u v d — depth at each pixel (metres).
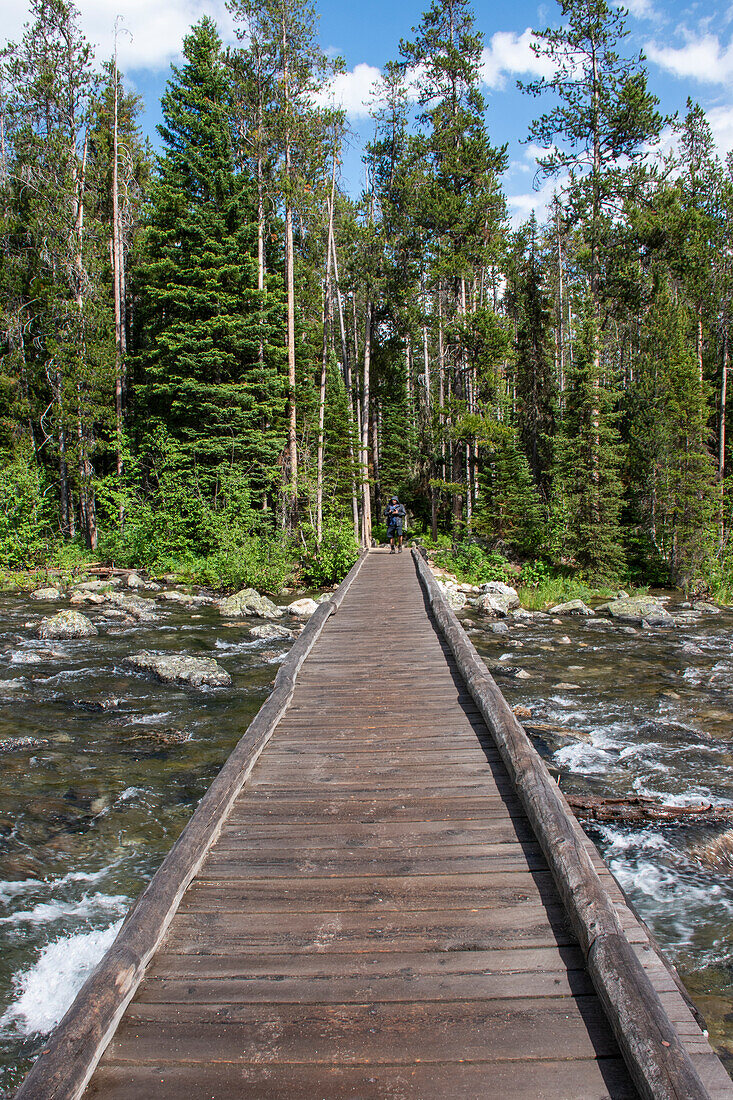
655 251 35.78
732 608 22.38
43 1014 3.99
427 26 34.03
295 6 26.48
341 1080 2.38
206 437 28.17
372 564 21.64
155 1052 2.51
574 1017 2.66
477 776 5.02
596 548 28.20
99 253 30.11
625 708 9.95
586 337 29.25
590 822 6.25
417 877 3.69
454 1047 2.52
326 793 4.79
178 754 7.85
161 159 29.16
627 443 33.44
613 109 32.97
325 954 3.07
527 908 3.39
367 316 34.56
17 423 27.95
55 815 6.34
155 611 18.27
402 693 7.21
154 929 3.07
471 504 36.75
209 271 27.41
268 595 22.11
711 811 6.40
